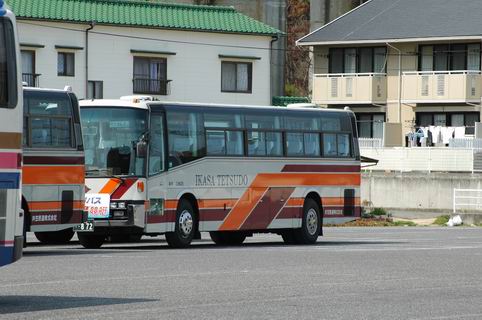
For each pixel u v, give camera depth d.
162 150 56.25
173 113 57.03
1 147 30.16
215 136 59.12
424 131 124.50
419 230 86.69
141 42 116.56
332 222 65.94
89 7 113.75
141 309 28.80
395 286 36.25
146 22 116.00
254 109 61.47
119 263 43.94
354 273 40.94
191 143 57.81
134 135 55.28
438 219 105.19
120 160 55.22
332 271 41.66
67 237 64.00
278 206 62.25
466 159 116.50
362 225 100.44
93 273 39.25
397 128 127.19
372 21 132.62
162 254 50.00
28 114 50.53
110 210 54.78
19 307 29.11
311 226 64.25
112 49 114.69
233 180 59.91
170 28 117.56
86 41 112.88
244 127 60.75
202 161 58.25
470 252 54.12
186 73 119.56
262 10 145.75
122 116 55.62
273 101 129.62
